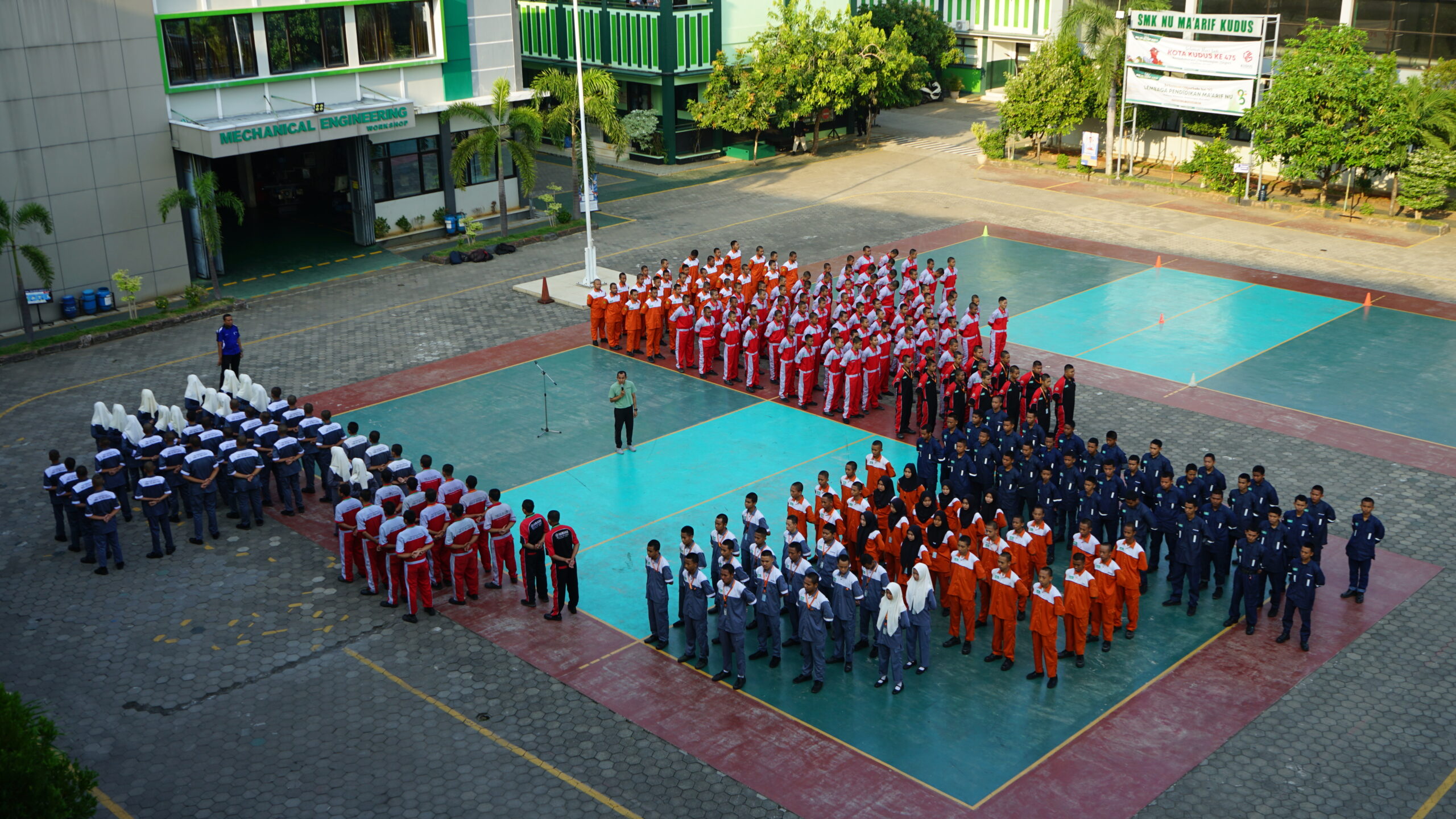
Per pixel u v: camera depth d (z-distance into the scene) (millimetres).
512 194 45125
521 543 19516
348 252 40562
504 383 28750
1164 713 16328
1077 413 26359
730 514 22109
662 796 14727
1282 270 36531
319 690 17062
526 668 17609
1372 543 18625
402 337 32031
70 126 32781
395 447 20922
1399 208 42406
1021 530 18391
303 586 20031
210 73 35781
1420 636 18031
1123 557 17688
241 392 24766
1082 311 33094
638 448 25094
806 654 17109
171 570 20547
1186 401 27016
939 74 67062
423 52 40812
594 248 37219
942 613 19172
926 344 27109
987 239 40344
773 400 27797
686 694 16922
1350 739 15672
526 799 14719
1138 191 46812
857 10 62875
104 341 32188
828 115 56562
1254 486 19078
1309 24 42750
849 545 19938
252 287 36906
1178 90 45312
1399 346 30203
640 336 30844
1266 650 17828
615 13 51812
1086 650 17969
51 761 12484
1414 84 40469
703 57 51219
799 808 14469
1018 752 15516
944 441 22172
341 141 45656
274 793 14852
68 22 32156
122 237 34500
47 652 18016
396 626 18797
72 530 21031
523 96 43688
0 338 32500
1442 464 23719
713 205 45781
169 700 16844
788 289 32875
